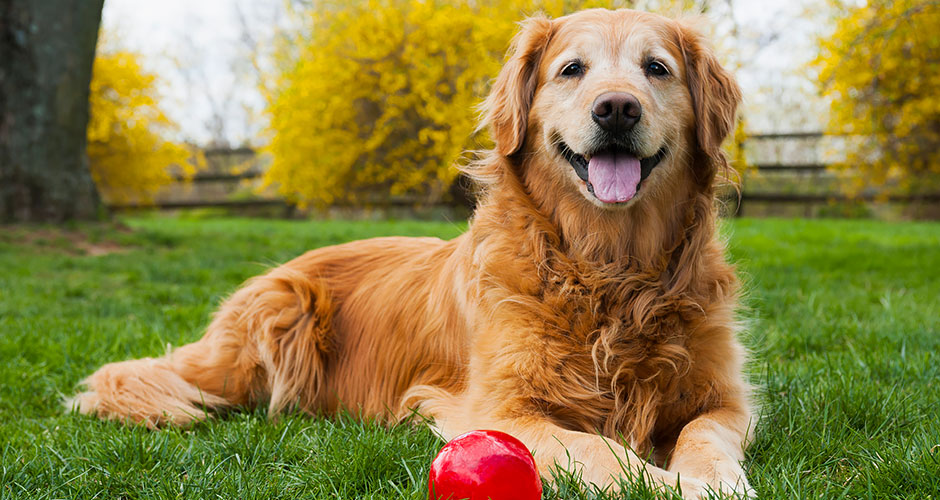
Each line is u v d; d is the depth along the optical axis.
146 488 2.56
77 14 12.57
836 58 10.58
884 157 16.59
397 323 3.72
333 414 3.81
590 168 3.04
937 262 9.44
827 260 9.85
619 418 2.95
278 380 3.78
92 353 4.76
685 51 3.35
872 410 3.17
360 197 20.80
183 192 28.45
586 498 2.37
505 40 16.48
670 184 3.19
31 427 3.40
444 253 3.78
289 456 2.90
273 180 21.06
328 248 4.29
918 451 2.61
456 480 2.10
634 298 3.04
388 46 18.33
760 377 3.82
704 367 3.00
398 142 19.31
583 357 2.95
